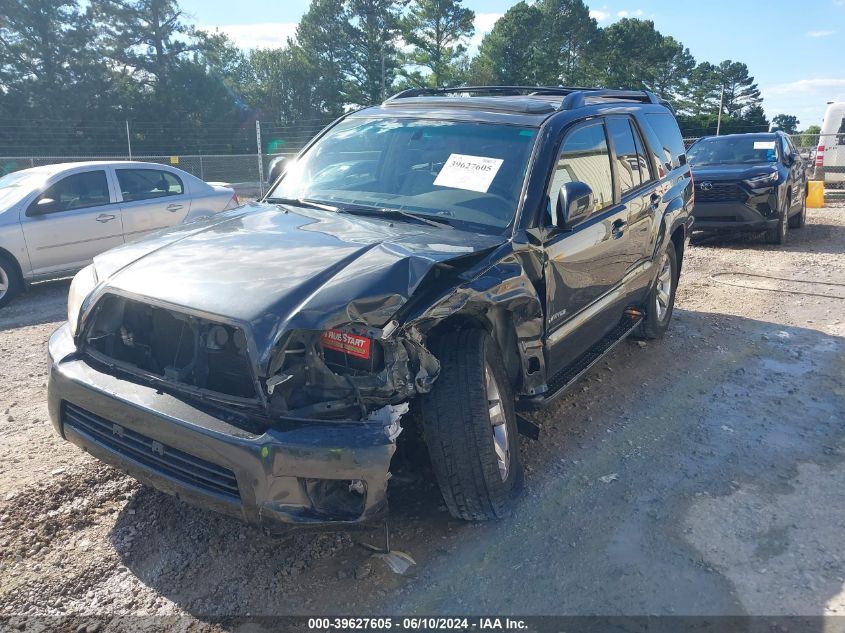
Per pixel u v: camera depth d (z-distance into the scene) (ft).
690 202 21.98
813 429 15.55
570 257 13.85
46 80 153.07
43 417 15.98
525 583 10.39
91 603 9.95
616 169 16.81
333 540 11.37
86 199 30.27
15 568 10.59
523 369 12.74
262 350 9.25
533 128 14.17
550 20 211.82
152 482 10.21
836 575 10.58
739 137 42.73
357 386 9.58
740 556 11.05
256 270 10.50
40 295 29.96
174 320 10.42
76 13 159.84
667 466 13.87
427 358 10.39
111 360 10.93
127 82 167.73
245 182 85.20
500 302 11.38
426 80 197.36
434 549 11.17
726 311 25.39
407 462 12.07
